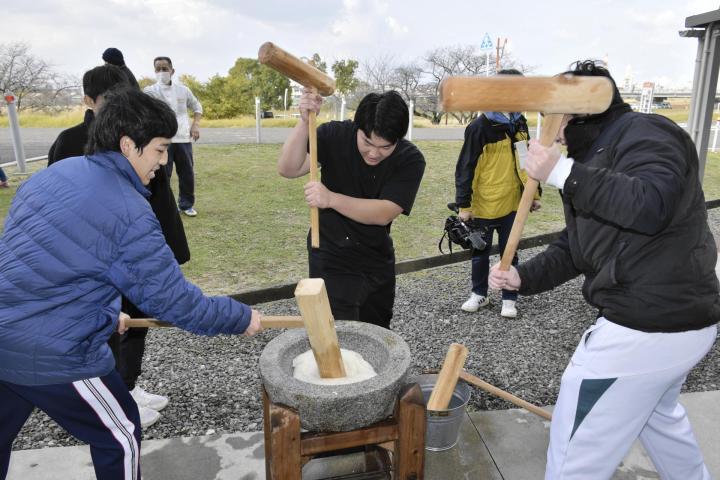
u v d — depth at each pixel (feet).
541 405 9.75
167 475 7.79
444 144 41.45
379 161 7.97
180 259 8.94
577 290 15.71
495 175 12.70
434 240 19.24
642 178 4.65
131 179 5.50
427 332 12.80
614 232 5.31
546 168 4.89
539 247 19.62
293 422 5.32
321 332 5.69
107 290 5.46
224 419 9.16
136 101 5.41
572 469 5.64
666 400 6.18
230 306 5.91
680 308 5.19
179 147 20.20
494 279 6.14
